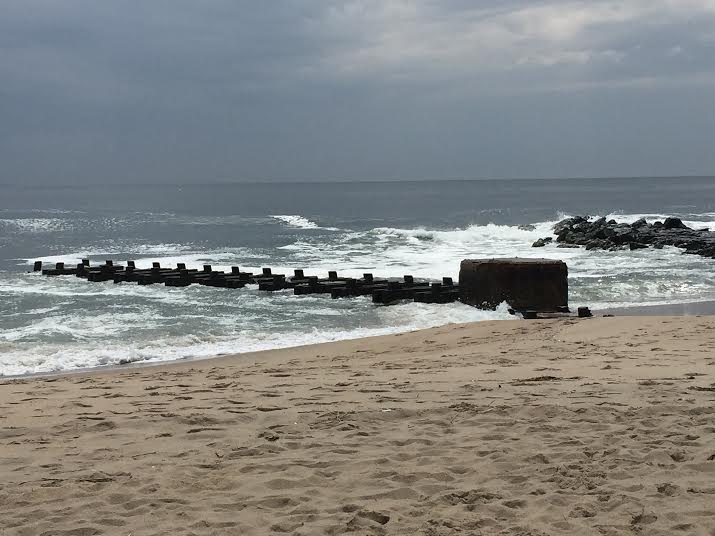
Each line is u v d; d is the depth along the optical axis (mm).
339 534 4375
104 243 43375
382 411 7180
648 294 22422
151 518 4676
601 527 4363
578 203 101625
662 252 35375
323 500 4922
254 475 5434
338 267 29812
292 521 4566
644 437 6074
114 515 4730
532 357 11164
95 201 118625
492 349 12578
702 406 7008
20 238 46656
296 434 6539
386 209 87062
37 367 13062
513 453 5746
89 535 4469
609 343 12422
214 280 25203
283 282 24156
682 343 12086
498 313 18953
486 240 41750
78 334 16203
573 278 25438
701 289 23219
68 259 34531
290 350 14125
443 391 8242
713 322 14367
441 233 43281
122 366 13156
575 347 12156
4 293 23219
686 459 5527
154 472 5547
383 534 4371
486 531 4379
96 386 9844
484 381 8883
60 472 5629
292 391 8633
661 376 8883
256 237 46219
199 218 67438
